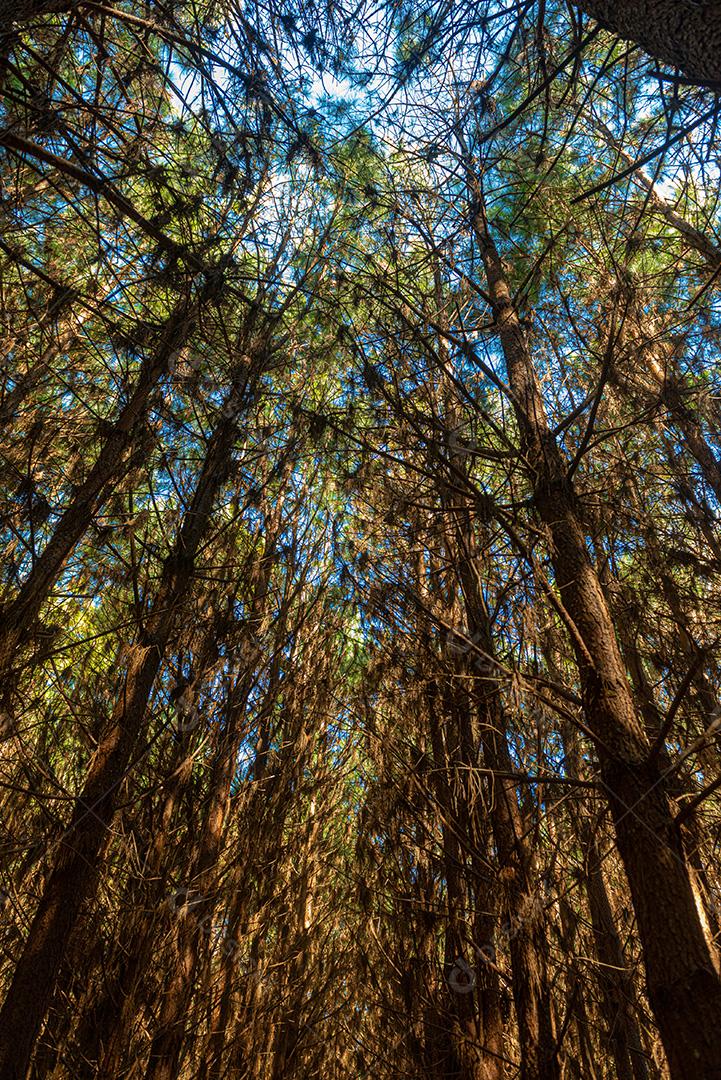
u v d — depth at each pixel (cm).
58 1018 358
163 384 411
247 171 441
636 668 426
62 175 436
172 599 390
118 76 460
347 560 479
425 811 423
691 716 409
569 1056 356
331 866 507
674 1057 226
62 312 431
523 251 530
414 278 494
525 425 405
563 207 511
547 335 505
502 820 382
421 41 432
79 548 419
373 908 442
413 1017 397
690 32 266
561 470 385
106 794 323
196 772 434
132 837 379
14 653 314
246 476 483
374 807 449
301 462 552
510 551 462
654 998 240
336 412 461
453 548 477
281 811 464
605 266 495
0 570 388
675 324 488
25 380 401
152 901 378
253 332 465
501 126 435
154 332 417
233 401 436
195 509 418
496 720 413
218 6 439
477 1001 374
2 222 412
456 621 463
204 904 396
